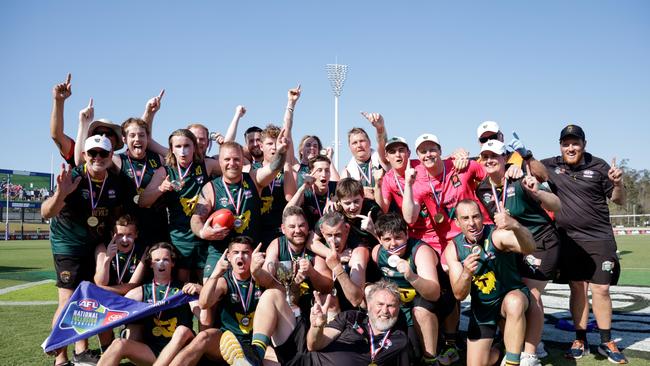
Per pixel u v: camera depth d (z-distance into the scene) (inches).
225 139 300.2
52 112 243.9
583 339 235.8
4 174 1987.0
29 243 1525.6
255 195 235.3
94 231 228.4
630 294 404.5
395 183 250.1
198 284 217.6
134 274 221.6
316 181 250.5
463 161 232.5
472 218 201.0
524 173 228.1
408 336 202.7
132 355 192.7
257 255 191.0
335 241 206.7
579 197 242.1
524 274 222.7
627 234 1755.7
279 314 187.0
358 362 176.1
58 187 211.2
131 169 244.4
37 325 293.0
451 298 217.6
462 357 236.2
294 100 251.4
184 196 235.3
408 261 209.8
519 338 194.4
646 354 230.2
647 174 2945.4
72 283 227.3
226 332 182.5
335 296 209.3
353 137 297.0
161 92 276.5
